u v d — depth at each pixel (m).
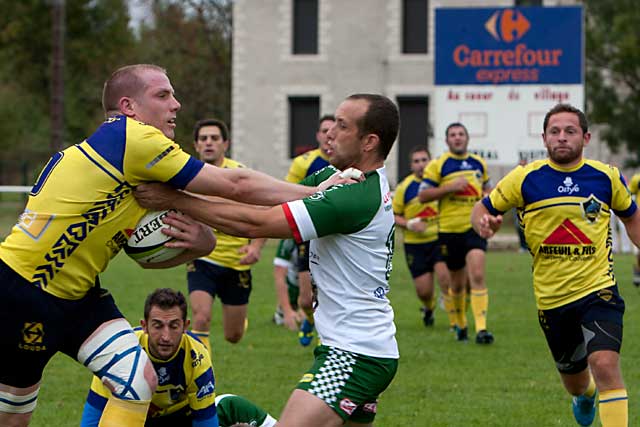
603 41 62.91
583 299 12.20
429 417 14.26
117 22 96.44
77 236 9.40
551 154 12.57
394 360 9.45
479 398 15.52
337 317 9.34
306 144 77.31
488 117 45.25
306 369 17.95
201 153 17.11
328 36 76.25
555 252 12.41
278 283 23.34
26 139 98.81
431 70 74.81
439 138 45.47
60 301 9.48
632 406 14.88
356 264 9.30
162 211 9.70
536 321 24.06
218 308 26.67
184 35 87.75
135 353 9.70
